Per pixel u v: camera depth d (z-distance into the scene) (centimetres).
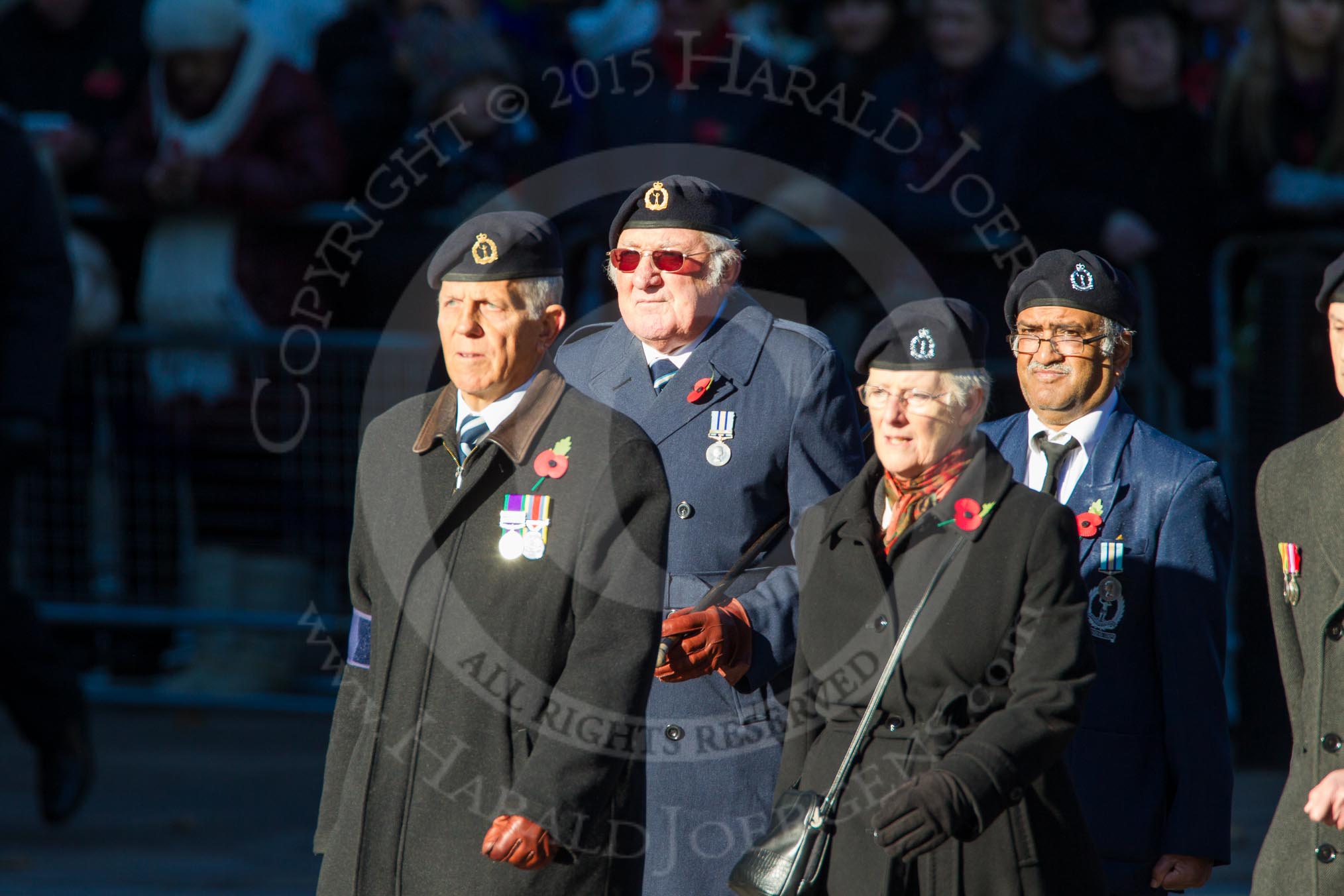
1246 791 2375
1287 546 1273
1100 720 1336
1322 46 2586
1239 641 2522
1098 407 1384
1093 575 1348
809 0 3098
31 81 2991
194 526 2769
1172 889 1339
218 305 2695
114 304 2748
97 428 2767
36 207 2244
